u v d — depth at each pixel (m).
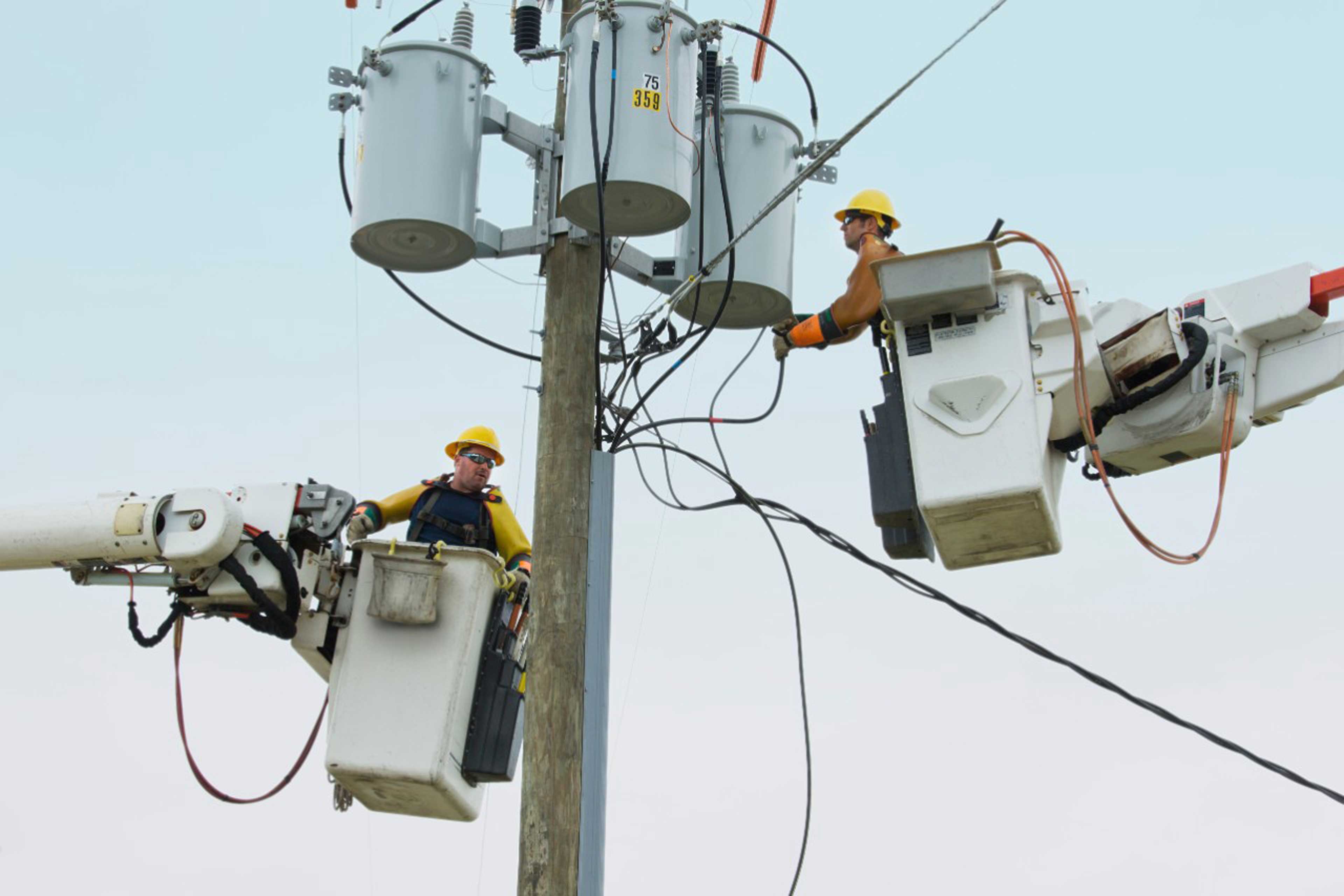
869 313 11.30
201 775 11.58
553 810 11.42
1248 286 11.04
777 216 13.12
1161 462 11.23
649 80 12.16
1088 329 10.41
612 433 12.71
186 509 11.02
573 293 12.66
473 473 12.38
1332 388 10.91
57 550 11.01
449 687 11.23
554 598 11.85
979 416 10.24
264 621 11.33
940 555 10.72
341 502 11.41
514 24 13.08
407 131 12.59
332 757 11.13
